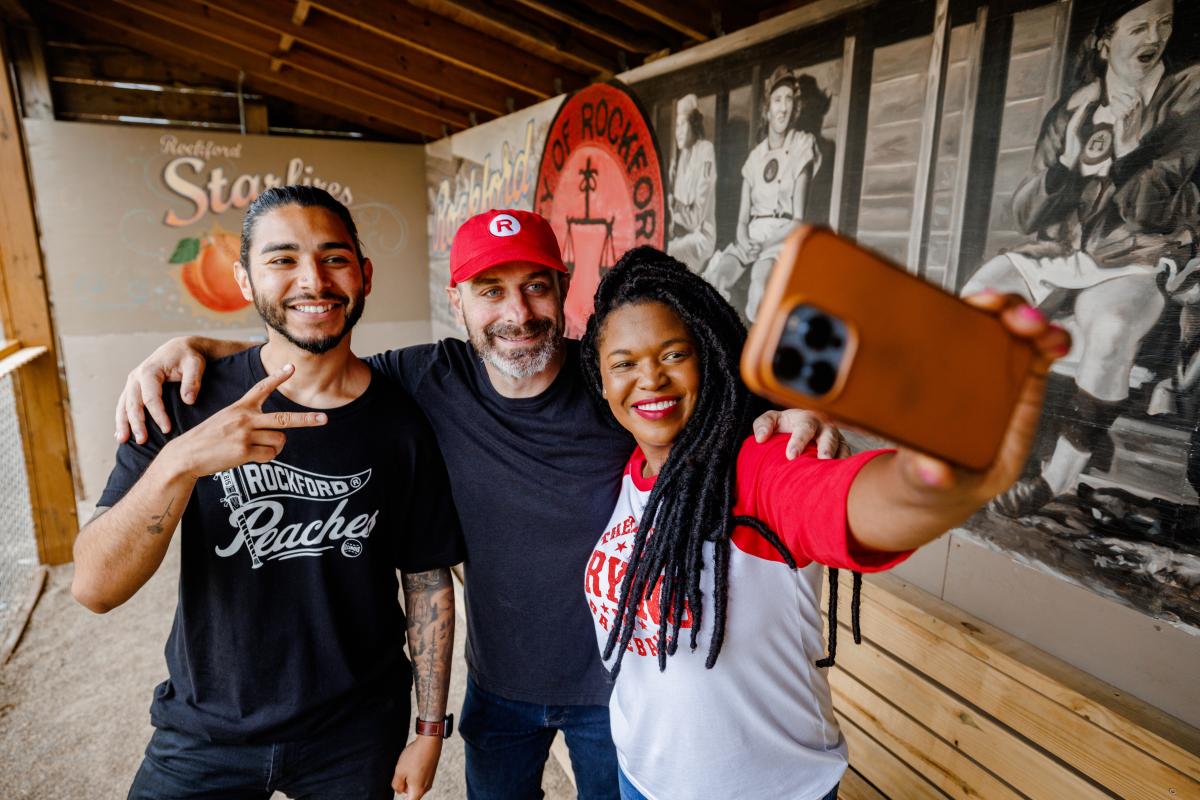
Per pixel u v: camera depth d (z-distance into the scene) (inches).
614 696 42.6
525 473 48.0
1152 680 49.3
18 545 135.0
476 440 49.2
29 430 131.4
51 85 175.0
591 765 52.6
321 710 45.1
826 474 26.8
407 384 51.5
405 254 204.5
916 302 15.4
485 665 52.6
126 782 79.1
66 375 175.9
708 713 34.9
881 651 59.1
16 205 127.1
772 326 14.7
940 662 54.2
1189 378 46.2
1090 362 51.9
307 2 115.4
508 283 46.1
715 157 90.8
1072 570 54.1
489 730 54.4
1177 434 47.1
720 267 91.7
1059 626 55.1
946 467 16.8
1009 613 58.9
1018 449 16.6
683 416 35.3
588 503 47.6
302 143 188.4
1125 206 48.7
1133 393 49.4
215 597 42.8
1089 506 52.7
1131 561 50.3
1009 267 56.9
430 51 122.6
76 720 90.0
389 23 118.0
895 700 57.4
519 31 107.7
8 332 127.8
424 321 210.7
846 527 23.8
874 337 15.1
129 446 42.2
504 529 49.2
